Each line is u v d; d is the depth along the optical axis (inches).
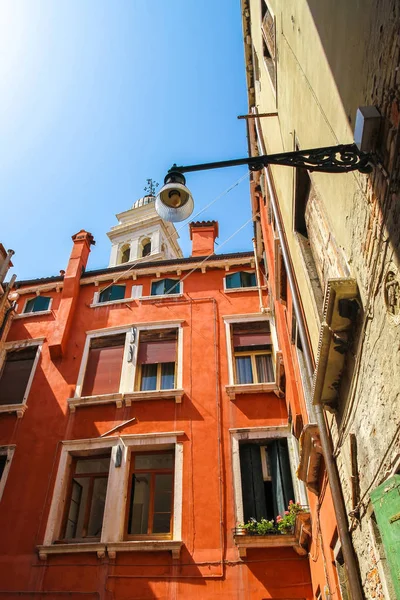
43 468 487.8
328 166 131.9
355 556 189.0
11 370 594.9
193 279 642.8
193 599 389.1
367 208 130.7
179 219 206.2
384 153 113.4
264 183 479.2
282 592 384.8
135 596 396.2
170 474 473.1
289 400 422.6
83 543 424.5
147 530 448.8
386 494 125.7
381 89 111.8
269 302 576.7
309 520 361.7
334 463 213.9
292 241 294.4
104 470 504.4
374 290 128.5
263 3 365.7
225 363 544.7
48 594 406.3
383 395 129.2
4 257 652.1
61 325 608.1
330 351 168.2
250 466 465.4
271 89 364.2
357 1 127.6
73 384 554.3
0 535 448.8
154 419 503.8
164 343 577.3
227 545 415.5
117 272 669.9
